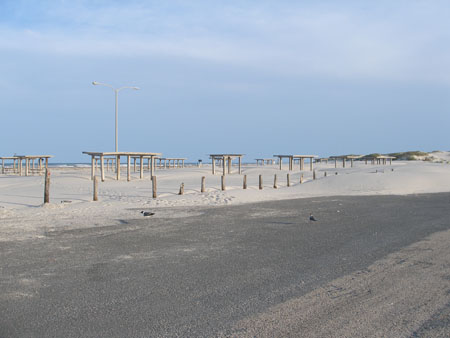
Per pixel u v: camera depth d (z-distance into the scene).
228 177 47.03
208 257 8.80
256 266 7.99
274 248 9.80
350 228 13.01
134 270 7.66
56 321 5.08
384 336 4.58
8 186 36.41
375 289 6.38
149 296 6.09
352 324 4.93
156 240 10.80
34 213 16.77
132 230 12.46
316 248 9.80
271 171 58.62
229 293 6.23
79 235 11.53
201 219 15.10
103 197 24.80
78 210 17.92
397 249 9.59
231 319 5.13
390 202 22.31
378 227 13.23
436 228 12.95
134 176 48.56
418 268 7.73
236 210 18.20
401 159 107.81
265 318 5.16
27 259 8.54
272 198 24.80
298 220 14.91
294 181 42.72
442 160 106.19
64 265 8.02
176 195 25.48
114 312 5.40
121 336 4.62
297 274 7.37
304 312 5.37
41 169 63.41
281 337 4.57
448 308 5.48
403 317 5.16
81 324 4.98
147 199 23.05
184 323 5.01
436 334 4.62
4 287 6.52
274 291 6.33
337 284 6.68
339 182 35.34
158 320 5.11
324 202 22.25
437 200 23.56
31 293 6.22
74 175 47.84
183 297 6.05
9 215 16.11
